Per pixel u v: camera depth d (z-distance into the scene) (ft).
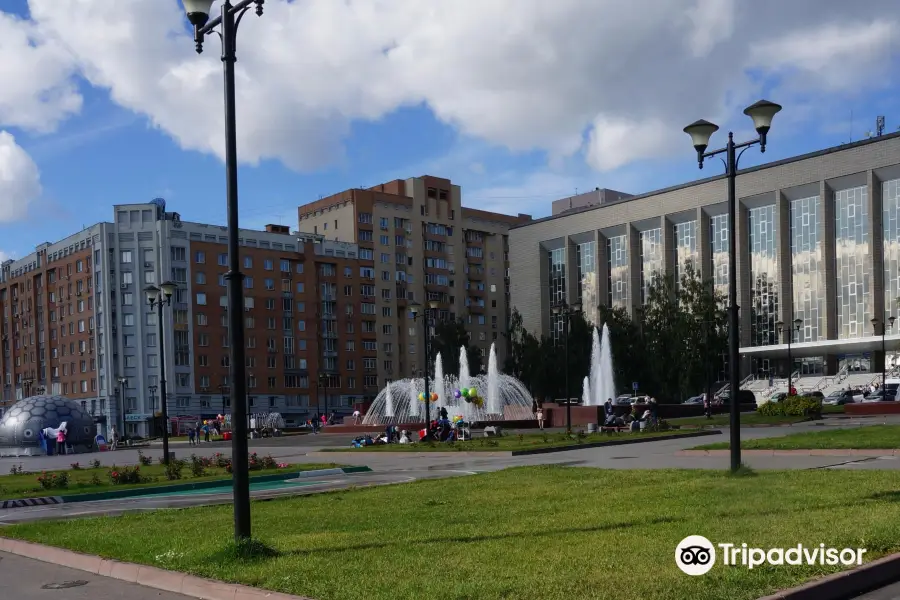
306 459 117.70
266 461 95.25
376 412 238.68
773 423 147.84
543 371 331.36
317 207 438.81
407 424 193.77
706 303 296.71
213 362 350.43
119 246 345.31
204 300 350.84
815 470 57.00
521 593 25.98
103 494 72.95
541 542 34.63
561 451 104.78
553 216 406.00
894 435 84.79
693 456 81.51
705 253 344.08
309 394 382.22
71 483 84.12
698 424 153.89
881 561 28.81
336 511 49.52
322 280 394.93
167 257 342.03
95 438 194.90
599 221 384.47
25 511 64.69
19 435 179.93
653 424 139.23
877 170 292.81
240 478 35.40
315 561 32.65
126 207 347.56
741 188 331.98
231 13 36.96
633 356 315.58
